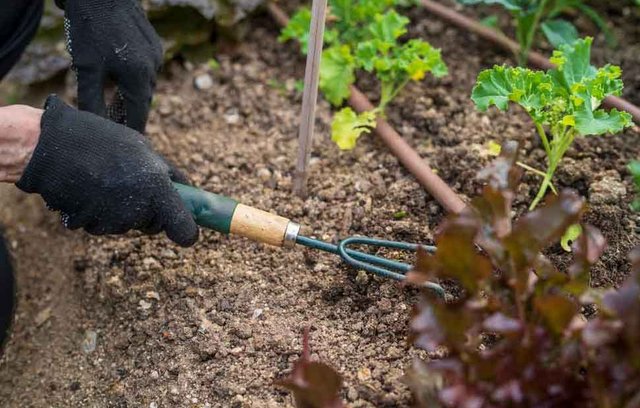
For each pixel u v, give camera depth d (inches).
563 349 57.7
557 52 81.5
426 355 74.0
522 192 87.4
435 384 60.1
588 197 87.2
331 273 82.9
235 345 78.7
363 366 74.0
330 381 61.0
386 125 94.4
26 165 69.1
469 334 61.4
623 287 56.3
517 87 81.2
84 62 79.0
